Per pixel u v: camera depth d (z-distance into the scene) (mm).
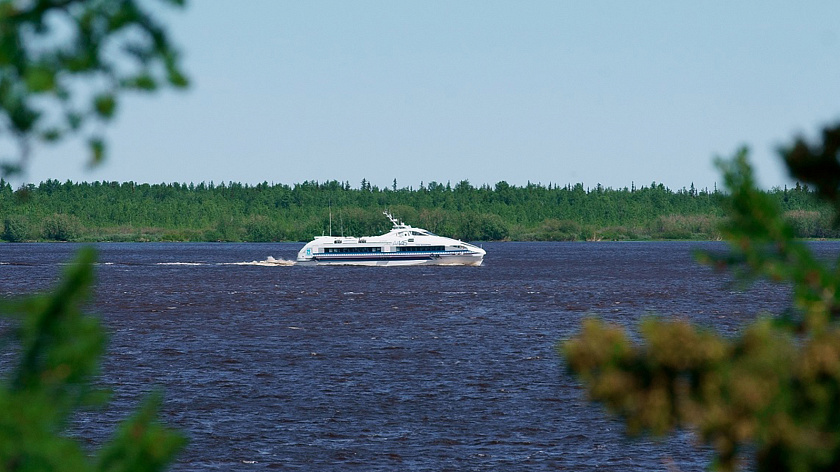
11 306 16156
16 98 14266
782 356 17453
